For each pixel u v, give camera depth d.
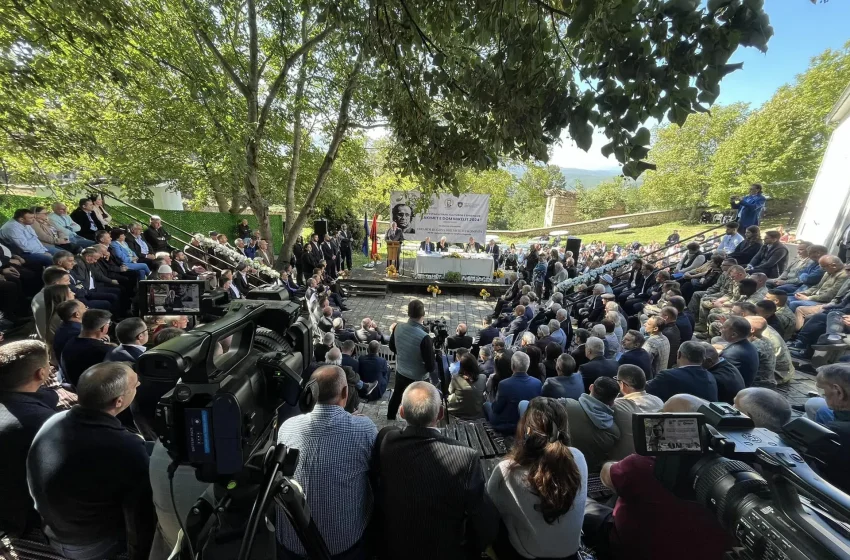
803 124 23.67
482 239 15.52
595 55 1.44
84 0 4.43
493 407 3.55
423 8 2.10
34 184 6.78
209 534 1.10
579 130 1.51
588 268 13.47
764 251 7.57
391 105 2.67
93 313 2.97
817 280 6.53
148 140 11.15
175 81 9.96
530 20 1.67
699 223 30.30
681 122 1.28
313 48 11.29
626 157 1.39
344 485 1.60
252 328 1.28
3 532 1.85
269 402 1.14
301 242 14.52
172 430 0.94
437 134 2.47
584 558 1.89
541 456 1.64
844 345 4.72
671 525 1.62
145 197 12.48
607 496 2.44
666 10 1.21
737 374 3.36
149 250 8.95
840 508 0.88
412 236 15.41
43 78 5.09
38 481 1.54
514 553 1.75
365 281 13.84
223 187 14.08
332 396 1.71
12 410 1.83
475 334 10.26
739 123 31.58
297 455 1.17
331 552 1.60
